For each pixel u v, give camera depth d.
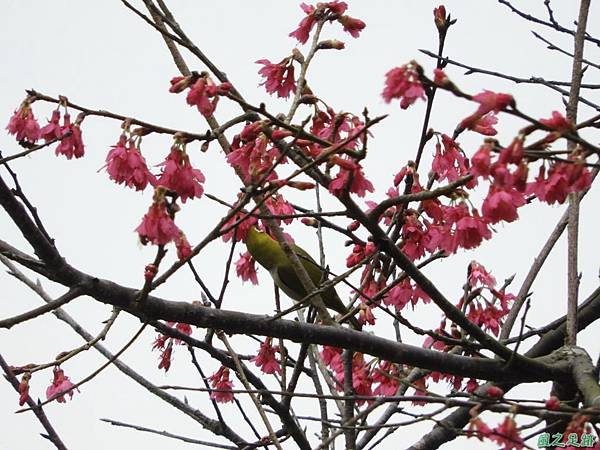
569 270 5.74
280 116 4.67
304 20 5.38
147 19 5.12
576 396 5.16
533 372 5.27
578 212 5.86
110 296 4.58
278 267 6.59
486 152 3.68
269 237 6.67
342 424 5.46
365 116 4.36
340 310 6.65
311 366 6.22
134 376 6.13
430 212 5.03
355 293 6.08
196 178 4.33
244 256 6.16
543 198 3.95
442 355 5.24
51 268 4.45
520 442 3.64
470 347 5.20
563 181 3.90
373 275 5.80
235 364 5.59
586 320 6.40
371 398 4.52
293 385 5.64
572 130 3.61
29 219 4.34
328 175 4.67
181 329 6.04
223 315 4.87
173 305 4.75
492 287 6.02
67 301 4.47
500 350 5.20
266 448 5.98
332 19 5.37
